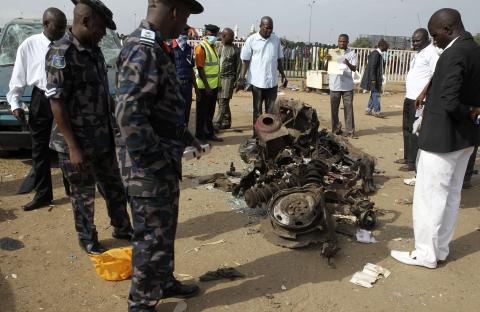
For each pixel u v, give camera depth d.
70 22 7.26
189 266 4.07
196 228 4.84
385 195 6.00
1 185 6.02
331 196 4.90
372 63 12.26
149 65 2.72
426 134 3.88
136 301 3.14
